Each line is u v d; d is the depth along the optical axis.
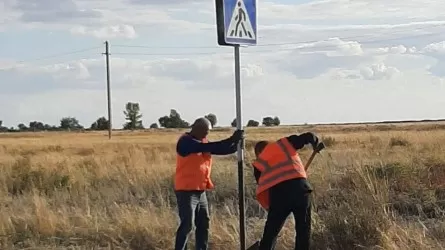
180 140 8.99
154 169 20.09
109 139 65.06
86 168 22.14
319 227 9.92
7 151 43.00
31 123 146.25
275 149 8.35
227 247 9.84
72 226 11.34
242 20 7.88
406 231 9.40
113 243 10.48
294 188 8.17
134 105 121.31
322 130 82.94
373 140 39.41
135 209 12.09
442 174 14.20
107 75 65.06
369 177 12.10
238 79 7.96
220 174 16.53
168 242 10.29
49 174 18.86
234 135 8.09
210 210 12.72
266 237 8.27
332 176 14.28
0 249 10.41
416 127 86.31
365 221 9.57
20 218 11.69
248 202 13.20
